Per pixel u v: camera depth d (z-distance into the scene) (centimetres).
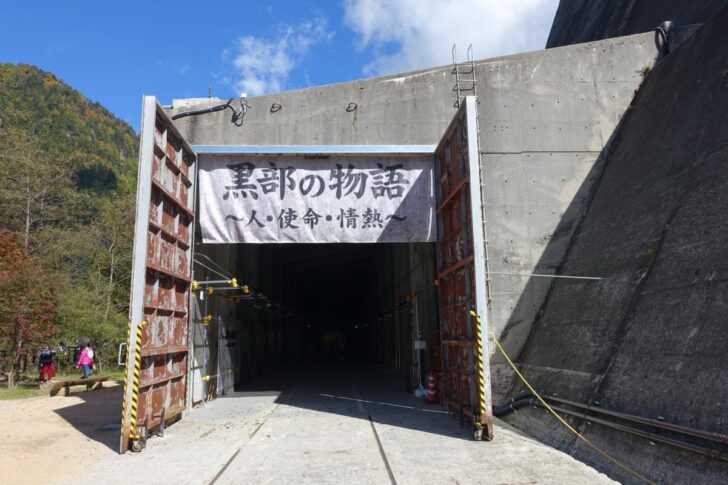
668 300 761
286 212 1120
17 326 1770
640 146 1110
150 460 722
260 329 2309
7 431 962
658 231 889
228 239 1113
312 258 3259
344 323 5803
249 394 1538
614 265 977
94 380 1727
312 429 941
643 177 1030
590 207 1204
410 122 1269
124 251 3036
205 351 1291
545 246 1198
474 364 895
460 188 955
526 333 1166
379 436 872
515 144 1239
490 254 1189
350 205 1130
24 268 1784
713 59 981
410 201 1142
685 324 695
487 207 1210
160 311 923
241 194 1122
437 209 1138
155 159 881
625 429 670
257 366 2200
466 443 815
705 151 863
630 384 732
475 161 890
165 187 940
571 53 1288
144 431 817
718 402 562
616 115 1262
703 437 540
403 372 2211
